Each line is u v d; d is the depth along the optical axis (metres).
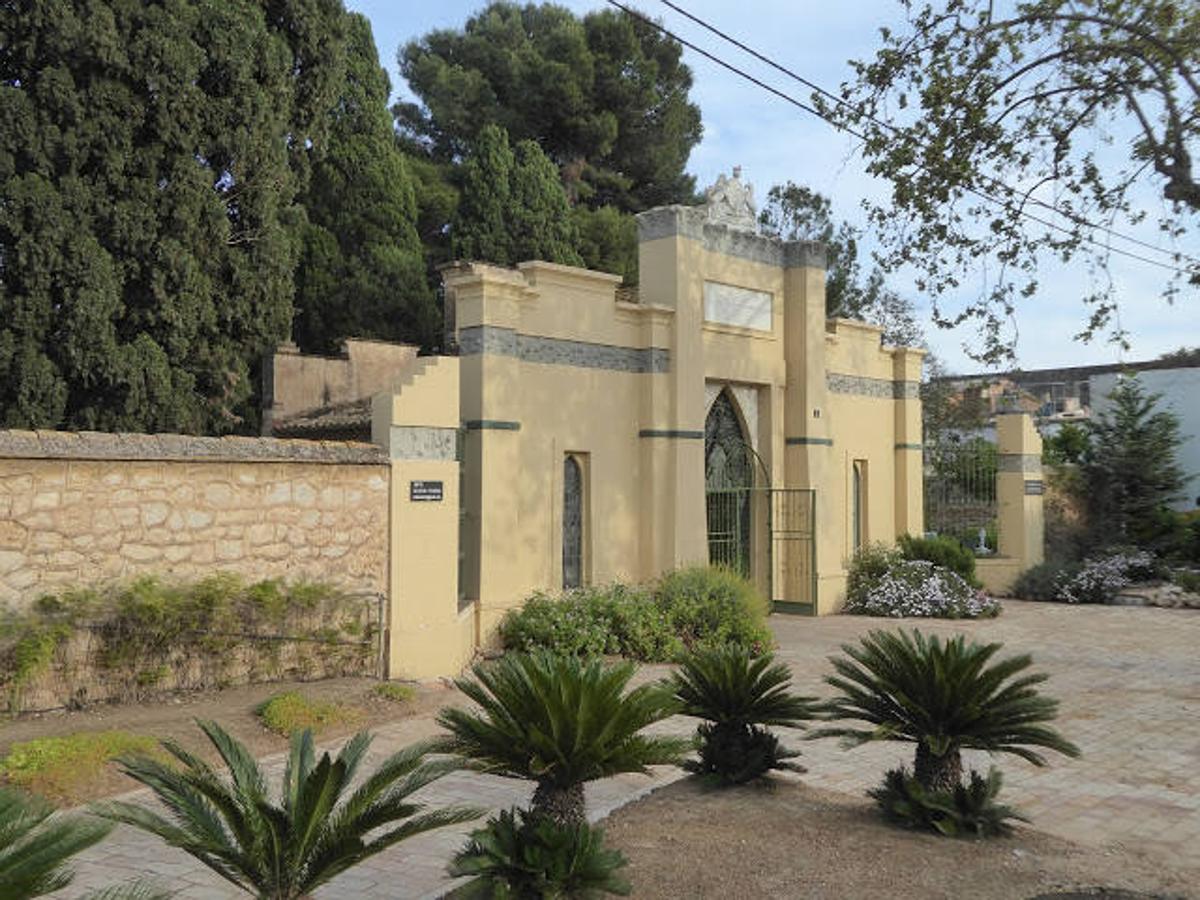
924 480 26.77
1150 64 8.79
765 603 15.84
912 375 21.97
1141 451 24.61
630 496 15.30
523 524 13.83
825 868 5.85
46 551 8.73
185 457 9.55
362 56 24.48
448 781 8.16
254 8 16.09
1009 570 23.25
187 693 9.50
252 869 4.45
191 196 14.97
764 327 17.83
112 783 7.19
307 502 10.55
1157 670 14.07
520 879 5.16
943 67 9.62
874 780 8.45
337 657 10.64
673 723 9.91
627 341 15.34
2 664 8.30
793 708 7.60
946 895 5.51
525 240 25.73
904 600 18.78
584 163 31.02
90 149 14.20
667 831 6.50
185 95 14.84
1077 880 5.86
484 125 28.77
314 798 4.46
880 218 10.23
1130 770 9.09
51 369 13.71
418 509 11.39
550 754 5.39
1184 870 6.36
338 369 17.48
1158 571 23.27
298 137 18.39
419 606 11.34
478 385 13.16
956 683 6.62
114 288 14.14
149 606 9.02
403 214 24.91
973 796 6.64
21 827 3.50
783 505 18.16
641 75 30.41
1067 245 9.84
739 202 17.50
